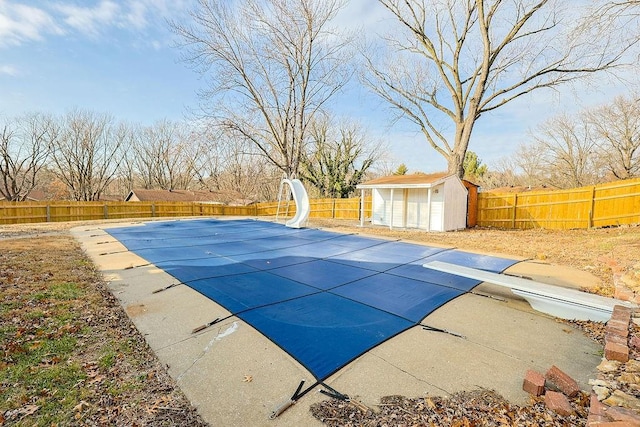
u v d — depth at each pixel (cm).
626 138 2197
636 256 601
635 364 263
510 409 216
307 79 2014
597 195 1080
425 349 302
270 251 786
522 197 1269
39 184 3250
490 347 307
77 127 3102
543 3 1246
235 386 247
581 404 218
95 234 1087
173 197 3030
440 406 221
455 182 1244
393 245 868
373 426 202
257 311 391
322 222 1580
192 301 428
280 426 205
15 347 291
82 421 206
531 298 404
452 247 827
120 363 278
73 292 452
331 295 452
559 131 2630
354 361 280
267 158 2111
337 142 2744
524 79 1410
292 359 283
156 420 209
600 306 349
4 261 612
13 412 211
